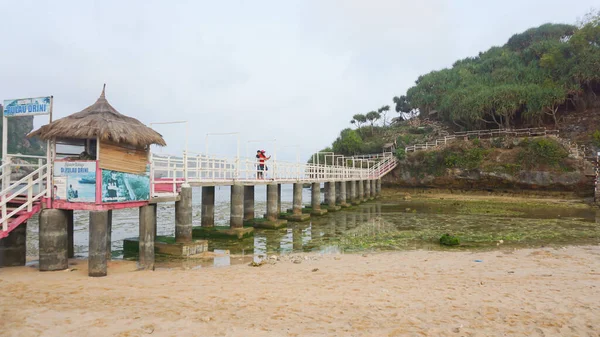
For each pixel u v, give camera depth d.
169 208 30.27
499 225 20.59
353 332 5.36
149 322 5.55
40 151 51.78
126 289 7.54
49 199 9.12
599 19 48.25
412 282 8.66
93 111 9.20
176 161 13.35
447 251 13.74
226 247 15.05
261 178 20.66
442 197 38.72
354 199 34.44
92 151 9.98
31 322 5.45
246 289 7.83
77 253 13.22
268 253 13.78
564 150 35.06
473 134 49.50
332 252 13.84
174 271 10.05
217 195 57.22
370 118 79.44
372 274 9.60
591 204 29.58
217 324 5.55
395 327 5.59
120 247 14.64
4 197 8.40
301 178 24.61
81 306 6.25
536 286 8.19
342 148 64.06
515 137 40.66
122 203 9.41
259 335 5.16
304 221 23.11
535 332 5.46
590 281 8.66
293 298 7.14
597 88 48.72
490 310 6.45
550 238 16.41
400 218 24.28
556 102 45.53
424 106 70.06
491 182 38.22
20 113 8.92
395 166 45.00
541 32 70.12
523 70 55.34
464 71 69.12
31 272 9.10
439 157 41.81
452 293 7.63
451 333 5.38
